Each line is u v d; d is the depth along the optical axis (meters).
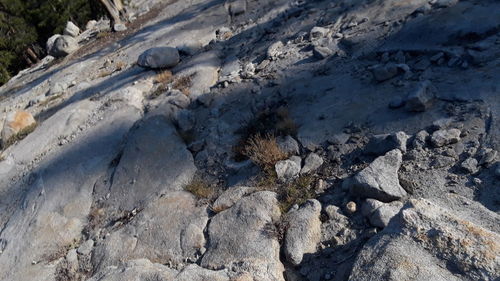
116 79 14.48
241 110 9.55
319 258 5.55
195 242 6.59
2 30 34.16
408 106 7.00
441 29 8.52
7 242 8.87
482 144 5.95
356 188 6.02
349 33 10.40
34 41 35.16
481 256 3.99
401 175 6.05
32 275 7.70
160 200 7.79
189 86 11.68
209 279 5.16
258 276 5.26
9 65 34.50
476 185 5.50
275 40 12.30
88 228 8.33
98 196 8.98
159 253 6.73
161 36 17.41
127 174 8.91
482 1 8.78
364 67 8.98
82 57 19.19
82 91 14.77
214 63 12.73
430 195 5.60
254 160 7.52
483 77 7.01
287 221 6.13
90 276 7.15
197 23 17.25
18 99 17.62
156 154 8.96
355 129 7.32
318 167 7.00
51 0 34.31
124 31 21.02
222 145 8.66
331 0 13.07
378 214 5.50
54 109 14.41
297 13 13.43
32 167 11.23
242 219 6.46
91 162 10.10
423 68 7.98
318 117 8.02
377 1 11.19
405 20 9.56
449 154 6.04
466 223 4.32
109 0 21.31
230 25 15.87
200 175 8.18
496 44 7.60
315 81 9.29
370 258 4.45
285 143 7.65
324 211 6.15
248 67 11.16
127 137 10.26
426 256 4.19
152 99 11.87
